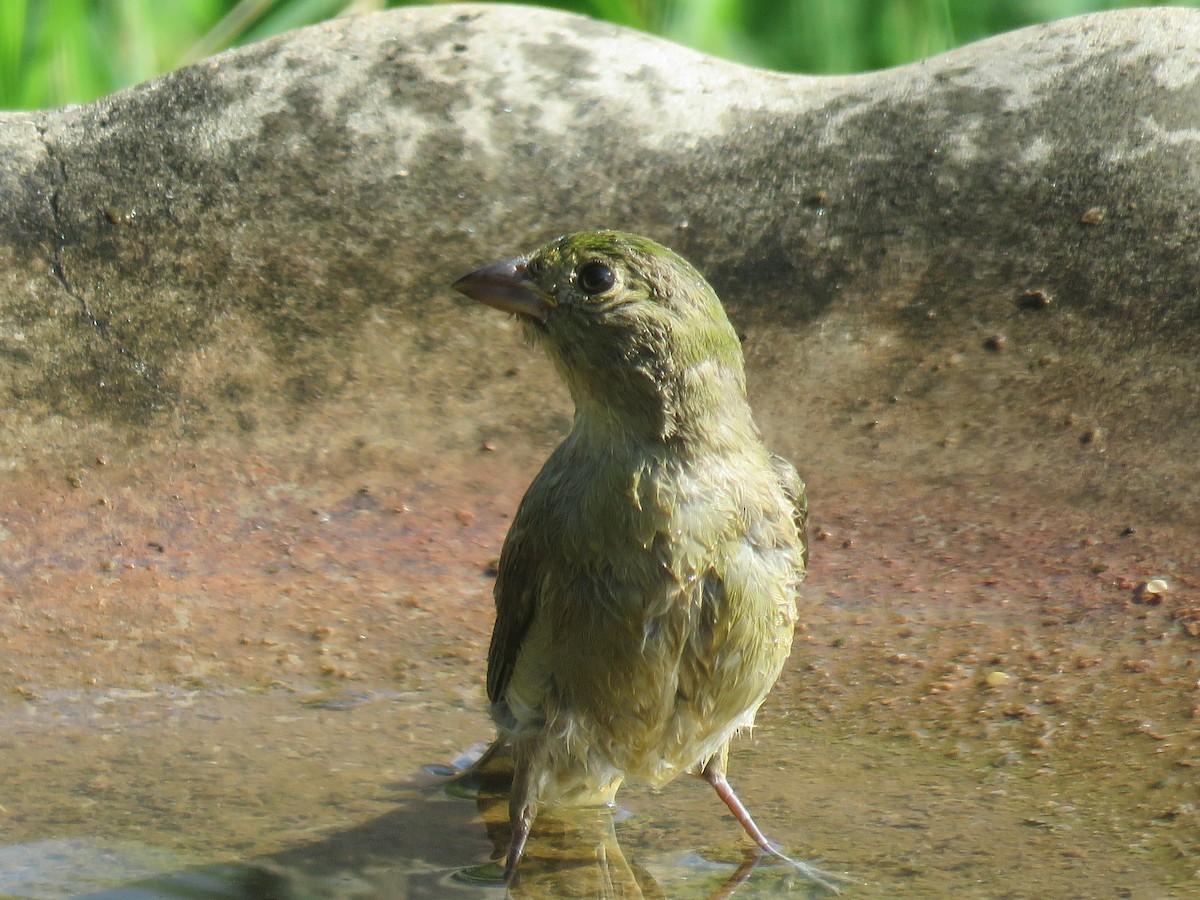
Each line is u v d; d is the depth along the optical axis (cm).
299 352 1141
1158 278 1075
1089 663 820
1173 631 841
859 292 1126
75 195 1179
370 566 988
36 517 1022
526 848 700
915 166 1151
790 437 1067
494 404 1120
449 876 669
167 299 1154
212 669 867
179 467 1075
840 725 789
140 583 961
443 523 1033
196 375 1130
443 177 1184
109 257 1163
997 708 787
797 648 872
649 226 1166
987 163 1138
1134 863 629
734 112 1207
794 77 1247
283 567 985
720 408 687
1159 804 677
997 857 643
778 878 642
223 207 1179
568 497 690
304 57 1236
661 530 672
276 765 762
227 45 1823
